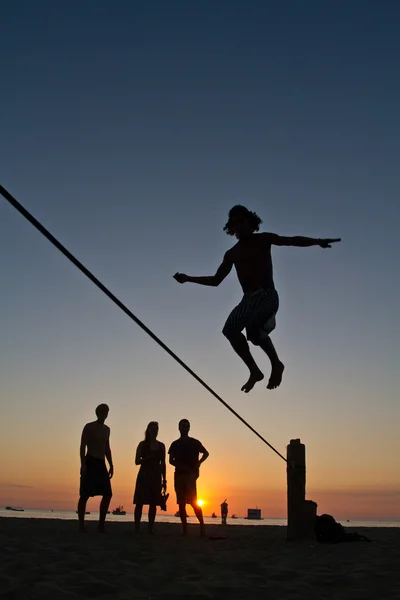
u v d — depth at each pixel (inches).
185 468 394.9
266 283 164.7
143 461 400.2
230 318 164.1
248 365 168.7
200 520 391.9
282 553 302.7
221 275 175.2
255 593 195.8
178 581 211.3
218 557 276.7
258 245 167.2
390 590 204.7
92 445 382.6
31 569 221.1
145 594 189.0
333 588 208.7
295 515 376.5
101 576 213.5
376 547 337.7
